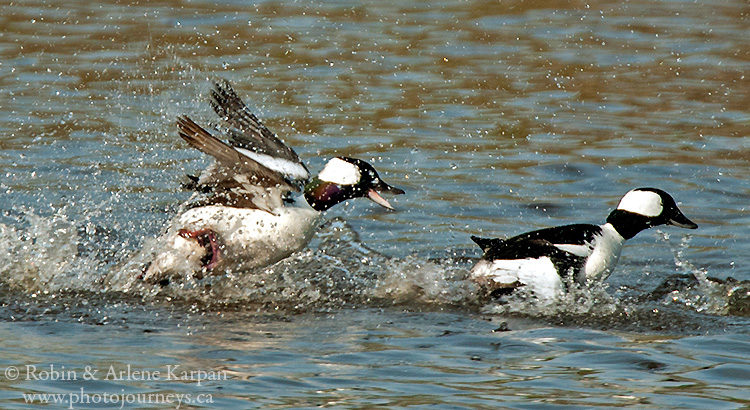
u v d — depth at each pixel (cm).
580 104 1888
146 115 1762
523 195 1458
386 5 2561
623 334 972
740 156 1625
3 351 888
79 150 1591
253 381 821
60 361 864
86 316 1013
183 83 1920
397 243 1279
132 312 1034
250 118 1131
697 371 855
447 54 2175
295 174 1086
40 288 1098
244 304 1073
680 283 1149
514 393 798
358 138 1680
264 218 1115
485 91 1950
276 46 2186
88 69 1995
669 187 1489
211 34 2248
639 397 792
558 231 1126
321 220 1150
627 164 1590
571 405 774
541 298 1079
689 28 2378
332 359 883
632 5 2575
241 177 1085
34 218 1256
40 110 1762
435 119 1788
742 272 1180
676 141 1700
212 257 1106
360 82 1977
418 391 802
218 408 760
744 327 1000
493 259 1105
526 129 1750
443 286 1120
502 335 965
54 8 2425
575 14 2495
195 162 1566
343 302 1085
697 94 1948
